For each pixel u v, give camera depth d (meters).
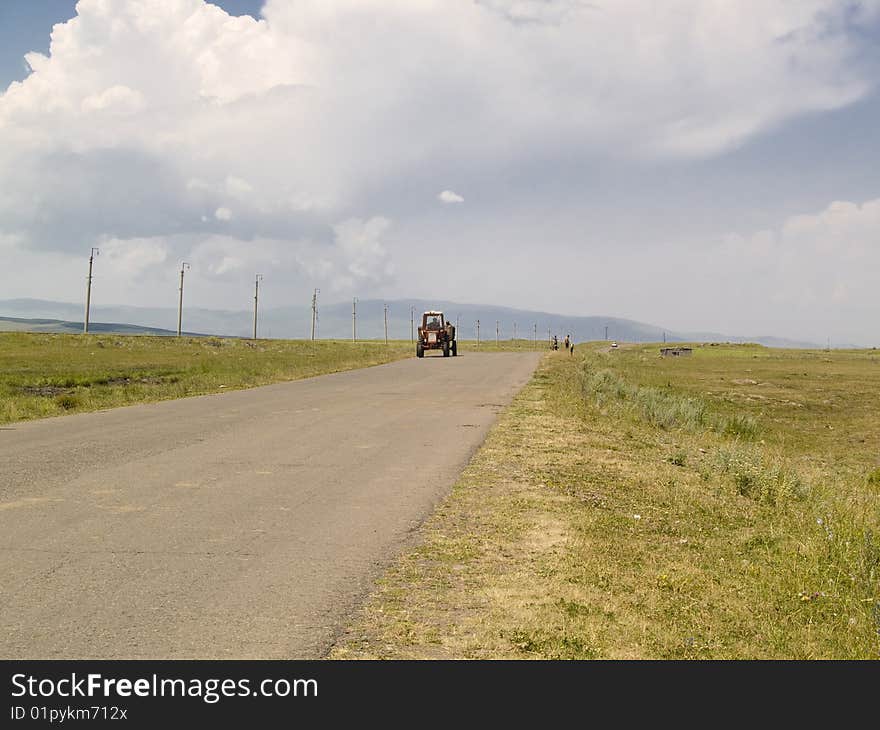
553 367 40.31
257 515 8.20
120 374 33.00
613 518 8.73
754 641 5.45
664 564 7.08
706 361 73.88
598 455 13.17
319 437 14.27
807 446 24.33
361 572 6.27
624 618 5.49
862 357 89.00
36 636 4.86
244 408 19.42
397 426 15.97
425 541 7.27
